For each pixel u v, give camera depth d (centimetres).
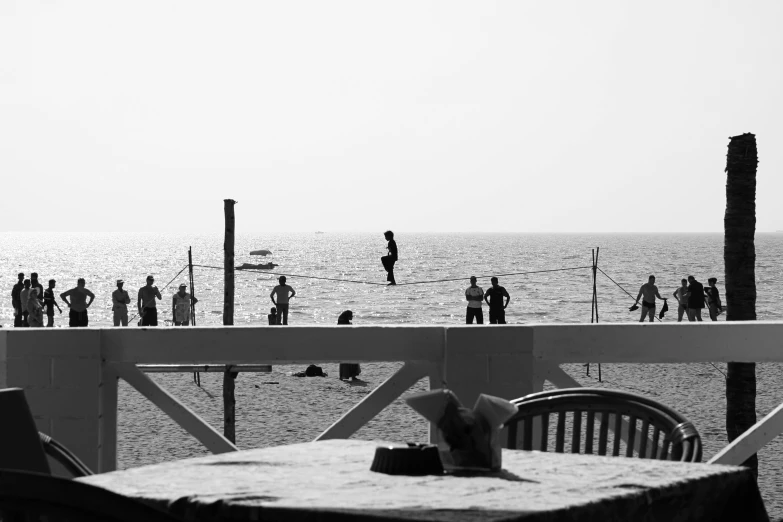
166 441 1276
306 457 283
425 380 1972
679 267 12062
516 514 204
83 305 2508
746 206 893
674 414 318
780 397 1655
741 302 893
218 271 12694
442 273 11006
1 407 288
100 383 493
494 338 493
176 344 492
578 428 337
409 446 262
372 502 216
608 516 220
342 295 7769
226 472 258
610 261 14375
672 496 242
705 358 500
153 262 16362
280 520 208
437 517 200
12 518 164
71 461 307
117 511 157
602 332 499
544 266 12575
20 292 2875
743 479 263
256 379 1948
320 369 2038
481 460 258
